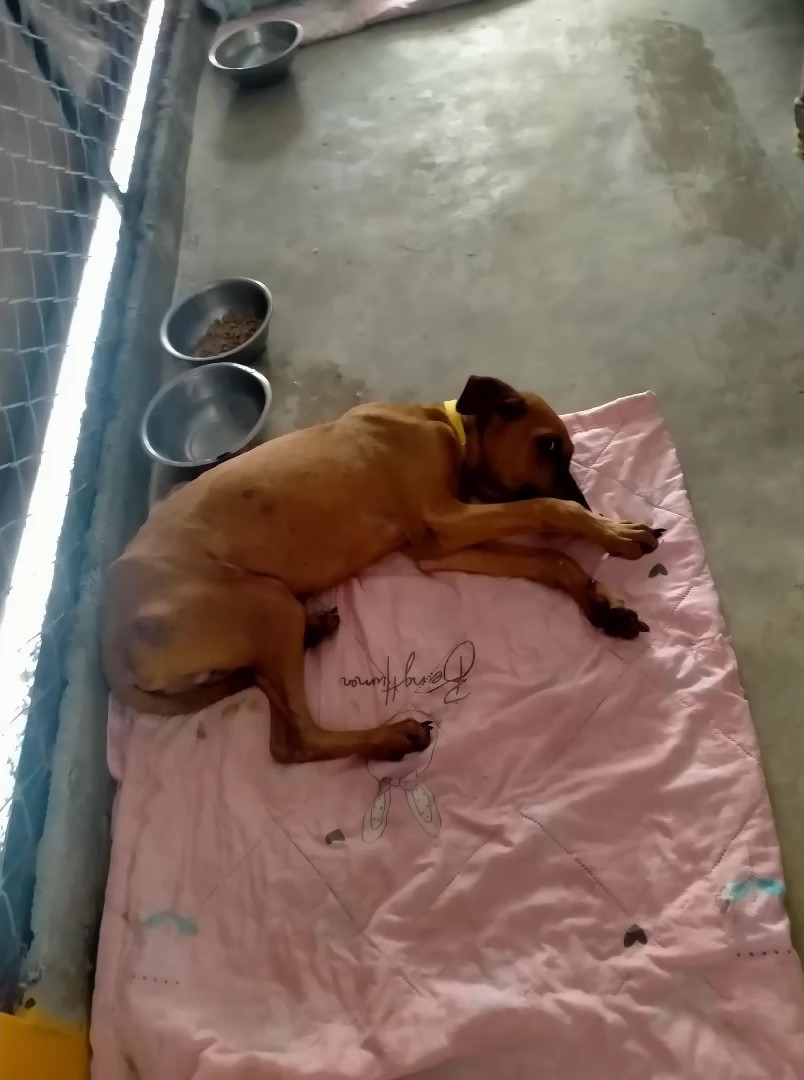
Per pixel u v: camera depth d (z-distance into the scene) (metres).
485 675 1.71
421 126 3.12
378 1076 1.28
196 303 2.61
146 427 2.24
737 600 1.75
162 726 1.75
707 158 2.63
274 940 1.48
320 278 2.71
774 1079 1.21
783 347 2.13
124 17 3.39
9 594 1.79
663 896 1.40
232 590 1.69
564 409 2.17
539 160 2.83
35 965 1.39
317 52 3.62
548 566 1.79
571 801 1.50
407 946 1.42
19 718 1.66
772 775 1.52
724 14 3.10
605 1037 1.28
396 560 1.92
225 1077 1.32
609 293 2.39
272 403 2.38
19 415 2.06
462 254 2.63
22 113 2.32
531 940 1.40
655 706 1.60
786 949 1.31
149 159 3.02
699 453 2.00
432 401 2.28
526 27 3.38
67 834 1.56
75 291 2.45
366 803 1.59
